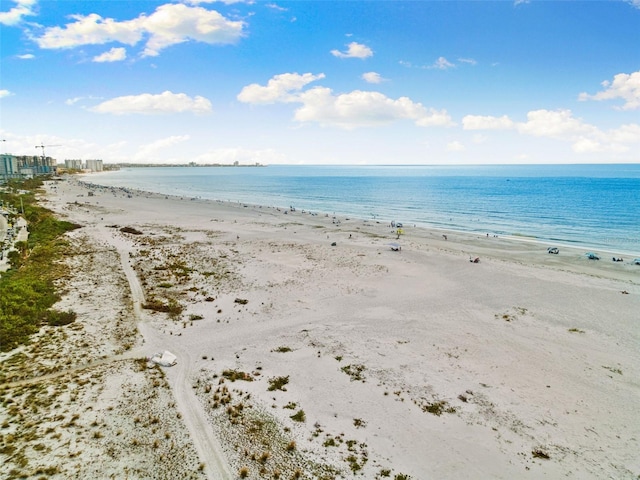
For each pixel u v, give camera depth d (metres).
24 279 35.41
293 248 56.94
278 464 16.14
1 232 61.06
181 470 15.64
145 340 26.77
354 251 55.31
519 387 22.12
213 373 22.92
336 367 24.03
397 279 42.22
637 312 33.06
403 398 20.95
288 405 20.12
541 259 52.50
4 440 16.62
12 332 26.11
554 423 19.12
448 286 39.94
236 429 18.16
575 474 15.94
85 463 15.68
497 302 35.38
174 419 18.67
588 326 30.27
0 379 21.12
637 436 18.31
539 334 28.84
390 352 26.03
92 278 39.56
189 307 33.28
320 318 31.70
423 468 16.17
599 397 21.27
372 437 17.97
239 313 32.34
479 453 17.05
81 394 20.20
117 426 17.97
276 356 25.34
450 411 19.92
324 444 17.41
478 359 25.17
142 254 50.81
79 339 26.17
